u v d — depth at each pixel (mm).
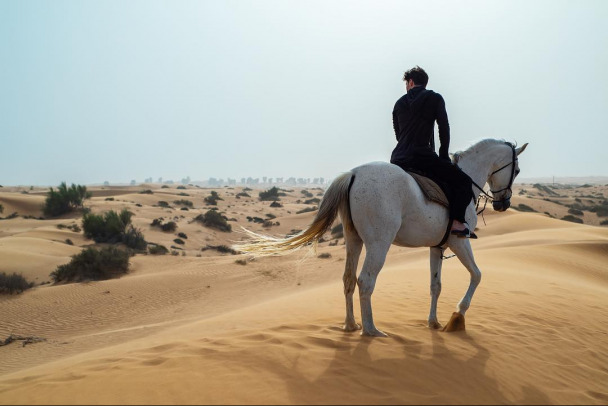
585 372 5969
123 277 27125
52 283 26828
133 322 18906
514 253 22234
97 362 5316
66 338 16594
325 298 11430
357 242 6152
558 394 5078
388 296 10672
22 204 71500
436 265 6871
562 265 20953
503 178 7500
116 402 3959
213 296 22891
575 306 10289
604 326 8633
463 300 6641
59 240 40969
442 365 5156
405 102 6566
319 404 4012
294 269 28078
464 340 6219
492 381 5008
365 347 5441
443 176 6195
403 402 4191
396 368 4895
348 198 5875
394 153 6621
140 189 121250
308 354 5117
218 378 4434
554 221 42500
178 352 5285
